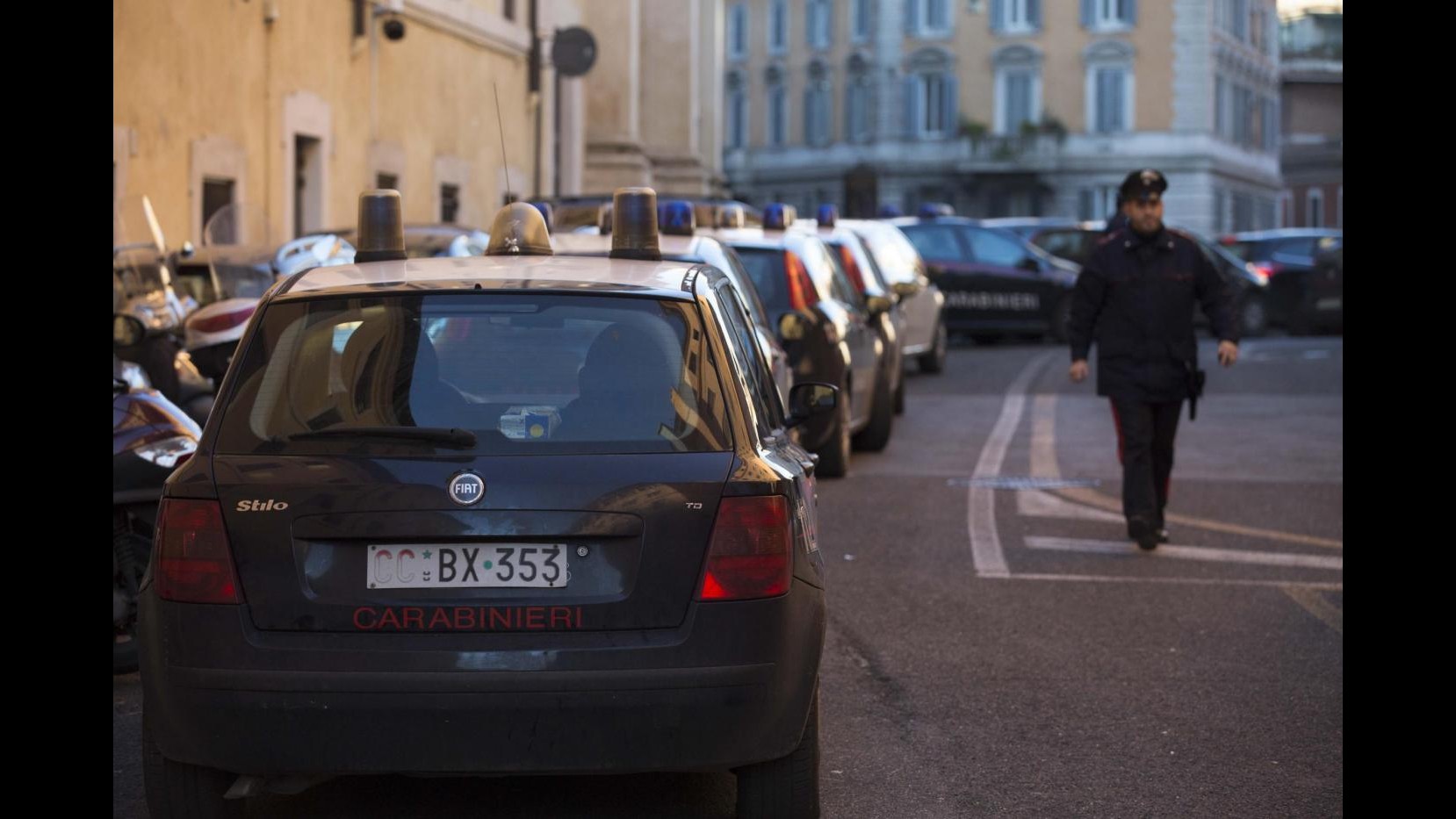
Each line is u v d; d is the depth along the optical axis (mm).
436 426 5715
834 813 6559
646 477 5617
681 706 5531
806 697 5766
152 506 8453
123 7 20766
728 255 12188
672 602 5570
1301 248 40531
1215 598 10602
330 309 6012
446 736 5500
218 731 5520
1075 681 8555
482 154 33906
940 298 28703
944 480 15789
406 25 29922
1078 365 12016
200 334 15109
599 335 5957
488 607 5523
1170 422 12164
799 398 7965
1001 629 9727
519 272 6297
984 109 91438
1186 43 87875
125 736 7520
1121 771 7098
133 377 9023
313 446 5684
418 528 5539
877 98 93125
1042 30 89938
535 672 5492
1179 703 8156
